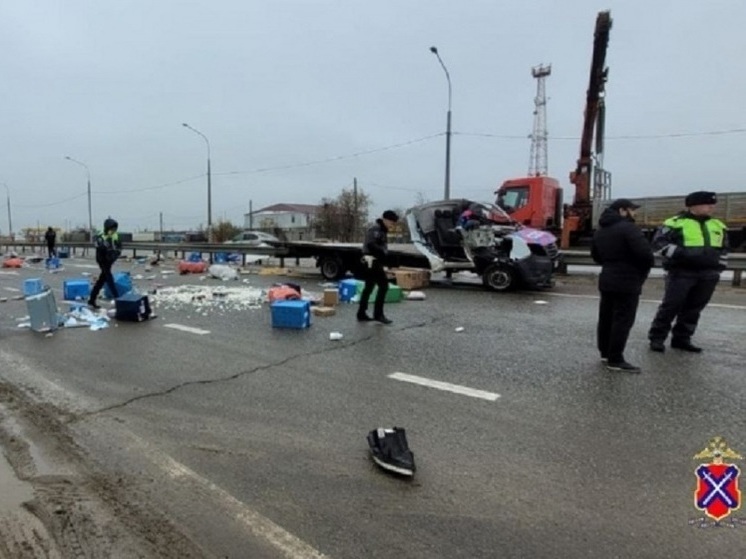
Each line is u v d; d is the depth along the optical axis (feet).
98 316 30.99
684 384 16.97
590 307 32.83
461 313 31.12
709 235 20.44
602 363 19.71
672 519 9.43
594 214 60.39
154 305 35.99
